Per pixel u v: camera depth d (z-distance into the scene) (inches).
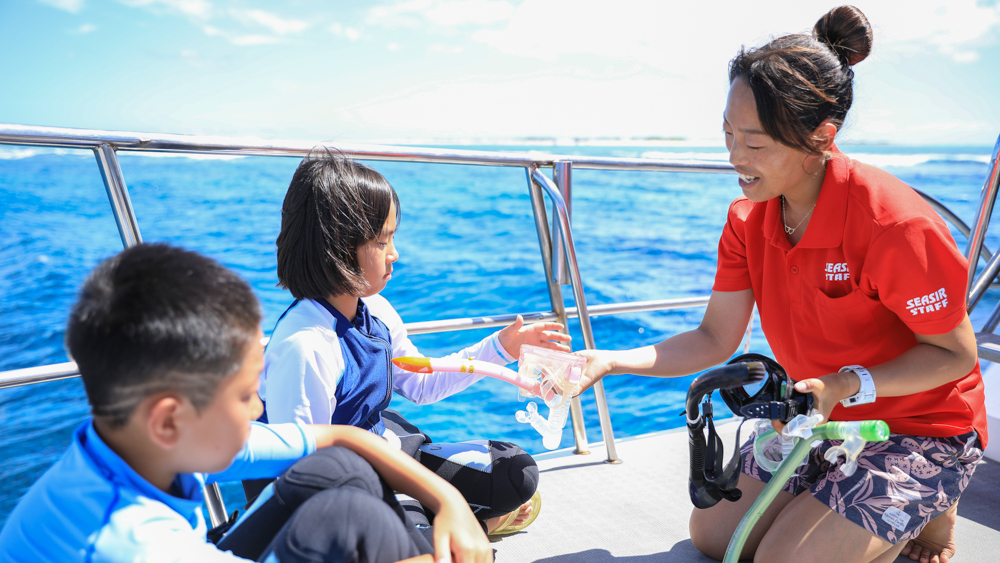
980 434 52.6
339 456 36.1
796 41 46.0
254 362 30.4
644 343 255.0
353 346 48.7
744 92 45.7
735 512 56.5
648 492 72.5
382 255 49.4
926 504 48.9
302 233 46.8
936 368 46.5
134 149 57.7
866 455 51.3
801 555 48.4
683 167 84.9
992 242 601.3
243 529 34.5
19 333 235.3
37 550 28.5
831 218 48.7
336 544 30.2
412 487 38.8
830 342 53.2
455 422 161.5
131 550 28.0
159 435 28.3
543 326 60.9
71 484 28.9
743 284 61.2
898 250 45.9
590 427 180.2
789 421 40.1
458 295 301.9
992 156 74.7
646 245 453.4
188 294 27.6
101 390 27.8
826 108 44.6
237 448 30.6
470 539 35.9
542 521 65.8
